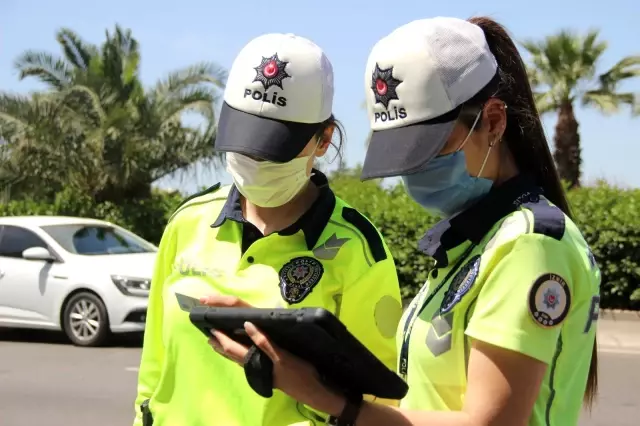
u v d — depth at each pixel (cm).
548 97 2342
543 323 152
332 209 235
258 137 220
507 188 170
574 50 2317
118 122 1540
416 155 166
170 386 233
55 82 1642
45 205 1491
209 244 240
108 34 1661
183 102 1608
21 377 727
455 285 168
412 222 1116
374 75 175
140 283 841
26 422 584
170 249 248
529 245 155
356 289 225
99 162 1536
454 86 166
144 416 238
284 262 229
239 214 238
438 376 167
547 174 178
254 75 225
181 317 229
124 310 834
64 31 1698
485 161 170
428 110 167
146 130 1563
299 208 236
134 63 1638
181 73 1645
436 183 173
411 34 171
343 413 163
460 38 168
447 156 169
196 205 250
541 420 158
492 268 159
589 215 1088
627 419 607
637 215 1068
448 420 154
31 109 1554
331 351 157
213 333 179
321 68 228
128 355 820
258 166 222
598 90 2322
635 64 2300
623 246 1069
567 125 2334
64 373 742
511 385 151
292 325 155
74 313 865
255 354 168
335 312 225
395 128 171
